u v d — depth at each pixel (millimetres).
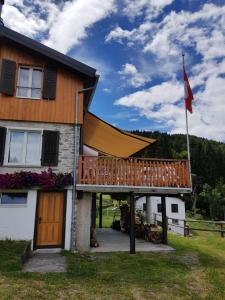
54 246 13242
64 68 15117
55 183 13422
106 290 8102
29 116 14148
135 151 16531
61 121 14414
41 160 13797
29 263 10789
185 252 14133
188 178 14586
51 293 7492
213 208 69625
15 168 13578
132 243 13328
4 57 14609
